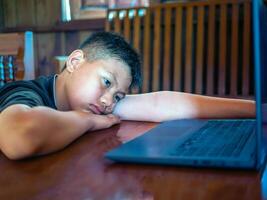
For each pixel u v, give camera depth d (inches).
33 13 110.7
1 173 16.8
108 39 32.3
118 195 13.7
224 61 84.7
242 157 16.4
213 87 86.7
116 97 32.1
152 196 13.6
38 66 112.5
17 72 57.4
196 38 88.3
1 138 19.8
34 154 19.3
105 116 30.8
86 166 17.7
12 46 57.6
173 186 14.6
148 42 91.7
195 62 88.7
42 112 21.5
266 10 18.7
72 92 31.1
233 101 34.2
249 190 13.9
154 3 96.7
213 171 16.3
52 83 32.6
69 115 24.5
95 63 30.8
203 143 19.9
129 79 32.3
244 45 82.0
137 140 21.3
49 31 109.7
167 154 17.7
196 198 13.2
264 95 17.1
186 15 87.6
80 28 105.7
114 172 16.6
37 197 13.7
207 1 85.4
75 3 107.1
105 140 24.2
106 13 99.1
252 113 33.3
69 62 32.5
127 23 93.0
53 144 20.5
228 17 85.5
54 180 15.6
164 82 90.7
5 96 26.7
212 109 33.4
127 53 32.0
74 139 23.4
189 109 33.4
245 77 82.0
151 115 33.2
